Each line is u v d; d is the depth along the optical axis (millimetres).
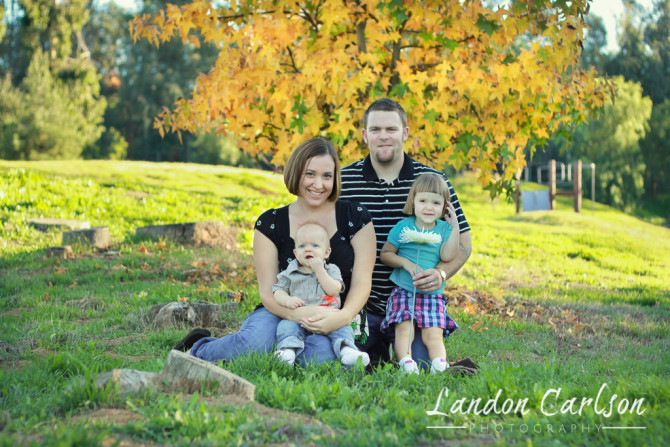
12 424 2691
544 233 18688
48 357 4070
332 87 7590
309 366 3791
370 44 8508
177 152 58125
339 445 2602
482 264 13578
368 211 4754
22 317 6098
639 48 54594
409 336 4414
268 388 3256
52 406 2990
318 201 4320
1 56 56562
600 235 18703
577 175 25766
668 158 50344
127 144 53312
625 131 43562
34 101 41594
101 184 18031
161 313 5727
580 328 7434
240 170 24266
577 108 8969
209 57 57156
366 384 3584
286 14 8594
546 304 9211
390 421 2906
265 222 4426
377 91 7738
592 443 2732
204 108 8250
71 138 41406
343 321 4098
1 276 8508
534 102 8211
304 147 4324
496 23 7871
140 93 56312
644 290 11719
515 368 3725
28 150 39906
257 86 7758
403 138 4973
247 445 2541
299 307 4102
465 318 7152
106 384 3074
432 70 8492
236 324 5910
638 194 44812
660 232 23891
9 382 3551
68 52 47375
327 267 4227
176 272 8617
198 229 11188
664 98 53562
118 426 2633
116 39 63375
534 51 7902
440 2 7664
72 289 7773
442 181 4672
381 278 4887
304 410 3049
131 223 14281
